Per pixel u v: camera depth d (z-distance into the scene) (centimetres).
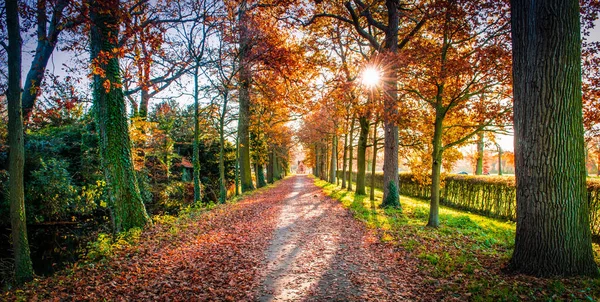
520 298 396
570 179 451
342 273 564
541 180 461
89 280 524
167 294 472
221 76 1265
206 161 2631
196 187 1444
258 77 1329
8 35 545
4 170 1088
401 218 1081
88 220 1390
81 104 1443
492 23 764
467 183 1662
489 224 1067
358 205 1401
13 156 567
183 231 862
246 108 1970
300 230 927
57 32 879
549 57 448
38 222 1207
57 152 1379
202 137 2155
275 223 1035
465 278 487
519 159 490
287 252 702
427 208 1361
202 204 1430
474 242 720
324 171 4156
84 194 1355
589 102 703
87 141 1472
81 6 665
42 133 1417
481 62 712
